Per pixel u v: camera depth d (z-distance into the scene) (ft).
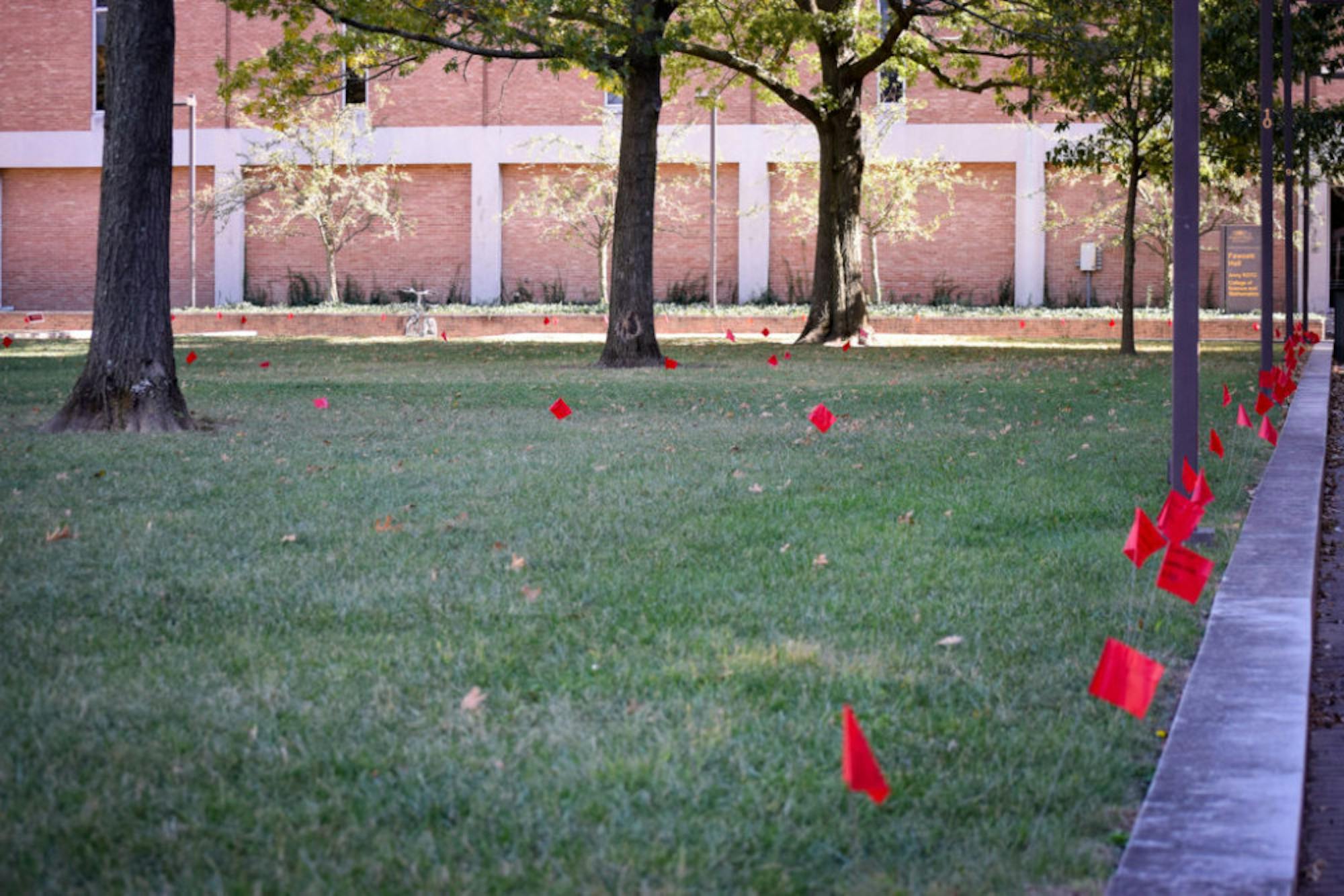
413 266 157.48
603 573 23.81
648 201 82.07
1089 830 13.14
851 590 22.50
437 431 46.55
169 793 13.70
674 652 18.81
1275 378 52.95
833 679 17.49
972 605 21.49
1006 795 13.83
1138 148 92.38
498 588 22.52
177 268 158.71
